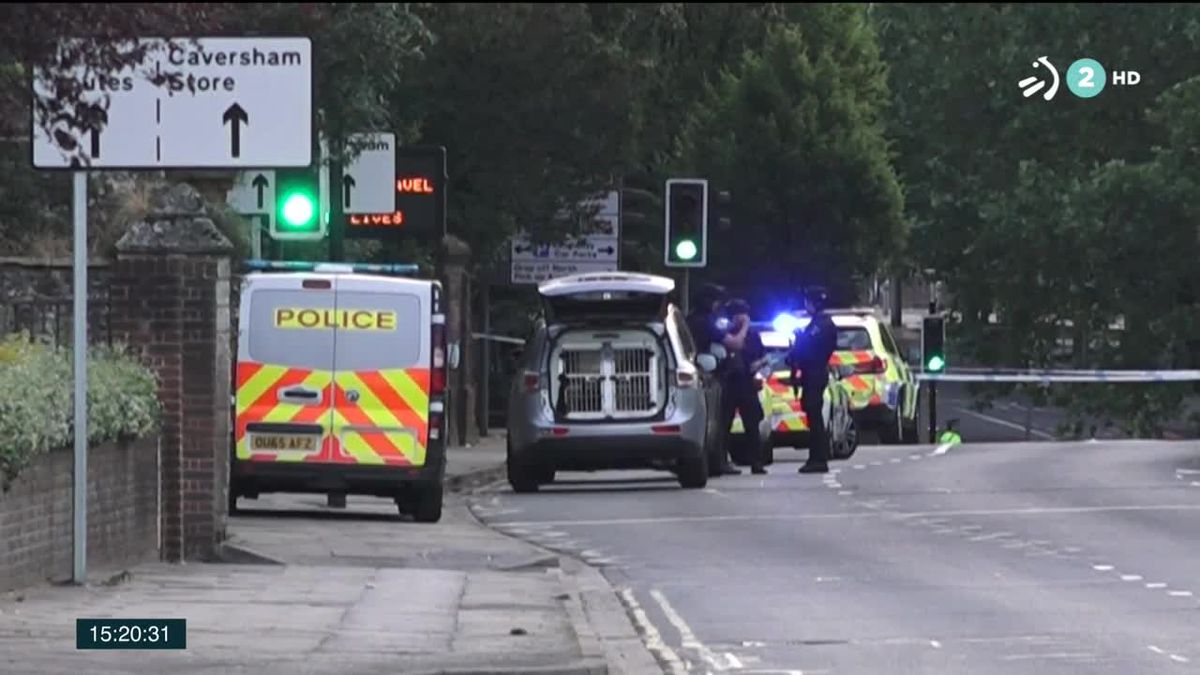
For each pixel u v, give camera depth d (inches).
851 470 3523.6
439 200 3282.5
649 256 5595.5
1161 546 2343.8
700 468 3206.2
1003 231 7204.7
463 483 3553.2
